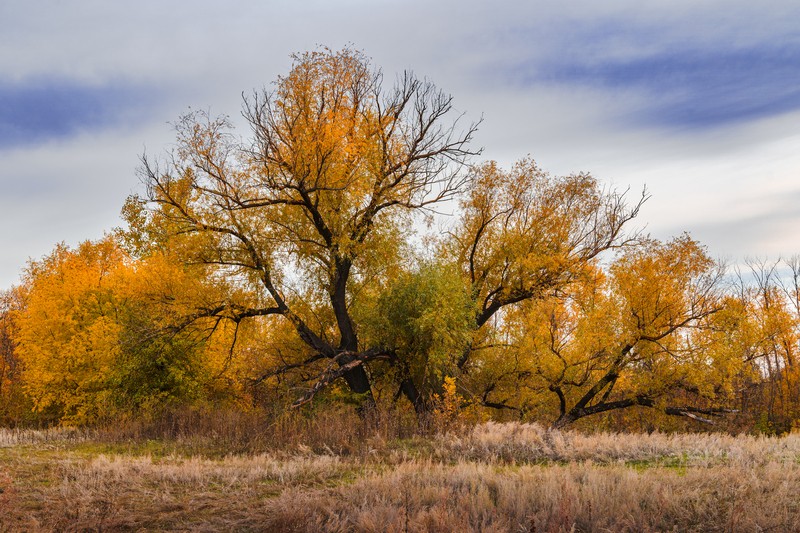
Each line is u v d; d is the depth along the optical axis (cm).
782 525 704
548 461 1212
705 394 2562
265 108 2097
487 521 786
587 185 2717
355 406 2078
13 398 3378
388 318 2228
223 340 2423
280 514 810
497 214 2764
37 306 2669
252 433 1589
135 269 2612
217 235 2122
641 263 2631
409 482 937
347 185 2106
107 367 2277
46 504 867
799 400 3594
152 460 1323
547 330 3038
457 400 1822
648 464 1127
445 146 2338
